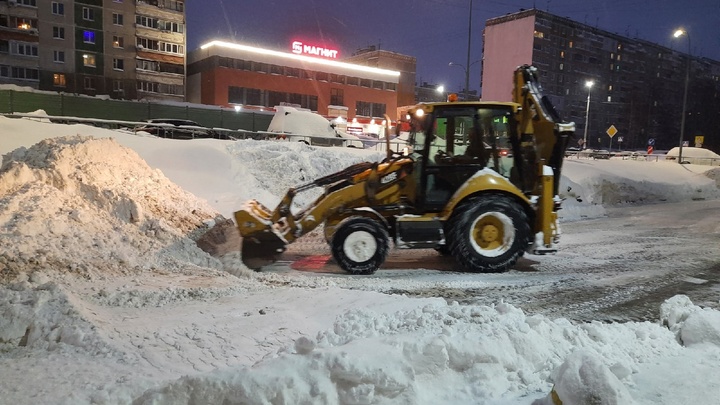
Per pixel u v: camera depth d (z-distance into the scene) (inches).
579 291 251.3
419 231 281.1
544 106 301.0
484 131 292.7
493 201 281.6
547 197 284.4
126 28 2012.8
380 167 293.0
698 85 3511.3
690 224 490.9
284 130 836.6
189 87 2352.4
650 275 284.8
